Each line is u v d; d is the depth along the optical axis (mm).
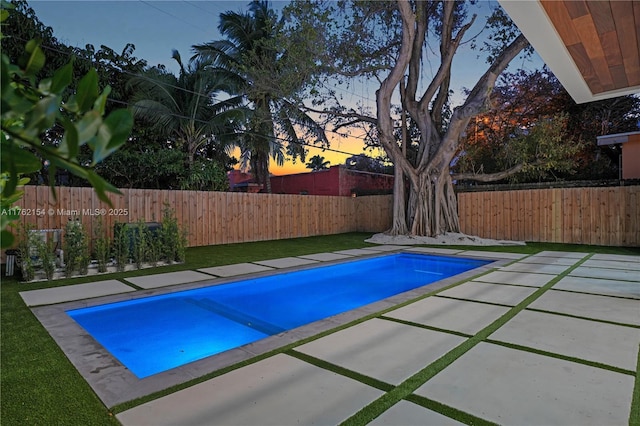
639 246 8977
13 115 457
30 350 2738
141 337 3752
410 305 3955
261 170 15383
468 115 10102
